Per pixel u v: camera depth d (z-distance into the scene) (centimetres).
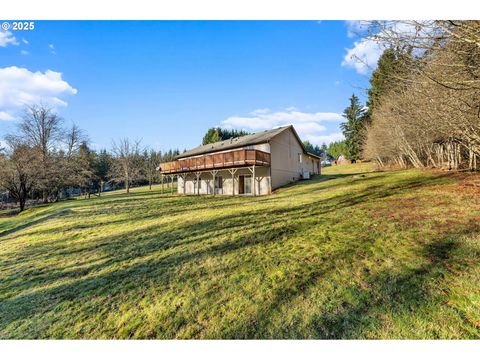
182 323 290
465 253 370
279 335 255
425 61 379
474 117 451
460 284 296
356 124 3503
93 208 1393
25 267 533
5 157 2167
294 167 2072
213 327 277
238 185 1880
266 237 566
